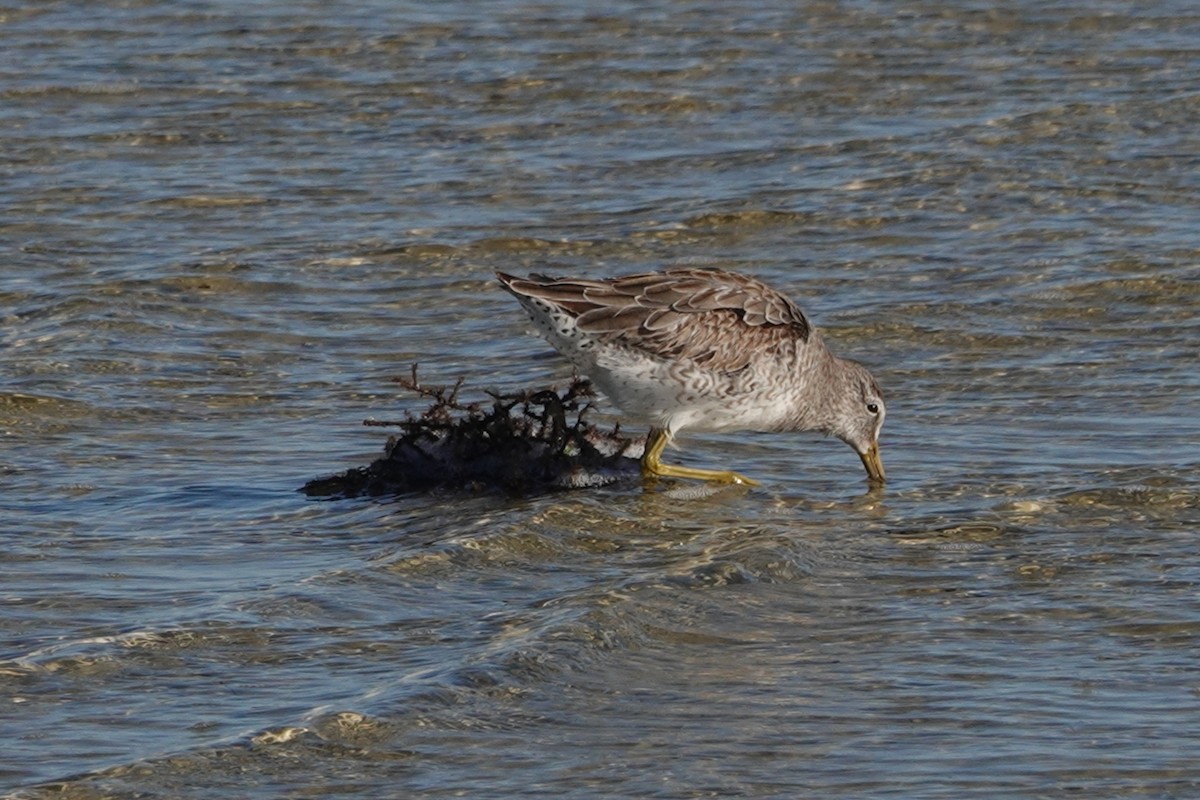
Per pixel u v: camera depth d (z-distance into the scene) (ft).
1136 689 35.12
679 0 109.29
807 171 79.10
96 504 46.68
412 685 34.94
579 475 49.37
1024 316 62.34
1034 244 69.51
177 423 53.42
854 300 64.23
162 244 70.33
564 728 33.68
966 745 32.91
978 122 84.99
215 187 77.56
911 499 47.50
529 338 61.21
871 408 50.16
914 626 38.55
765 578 41.39
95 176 78.79
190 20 104.73
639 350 48.29
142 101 89.71
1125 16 104.37
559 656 36.58
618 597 39.55
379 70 95.20
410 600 40.04
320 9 107.14
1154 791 31.14
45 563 42.09
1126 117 85.30
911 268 67.56
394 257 69.56
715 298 48.83
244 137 84.58
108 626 38.04
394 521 45.68
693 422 49.70
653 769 32.14
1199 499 46.21
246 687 35.12
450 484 48.78
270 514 46.14
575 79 93.50
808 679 35.86
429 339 61.41
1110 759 32.27
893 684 35.55
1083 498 46.55
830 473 50.44
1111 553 42.70
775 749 32.86
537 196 76.69
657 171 79.87
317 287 66.18
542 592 40.78
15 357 58.23
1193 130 83.20
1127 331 60.70
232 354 59.47
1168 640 37.47
